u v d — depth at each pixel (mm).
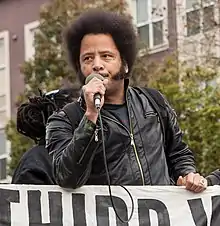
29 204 5816
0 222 5762
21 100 23953
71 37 6094
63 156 5559
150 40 27172
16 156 23672
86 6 23594
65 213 5824
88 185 5867
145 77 21172
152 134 6070
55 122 5902
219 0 22594
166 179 6051
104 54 5957
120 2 23859
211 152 19016
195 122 19297
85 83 5836
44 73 23719
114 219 5863
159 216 5926
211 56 21984
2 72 34125
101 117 5902
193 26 23031
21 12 33719
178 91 19766
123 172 5898
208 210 6004
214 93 19734
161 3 26062
